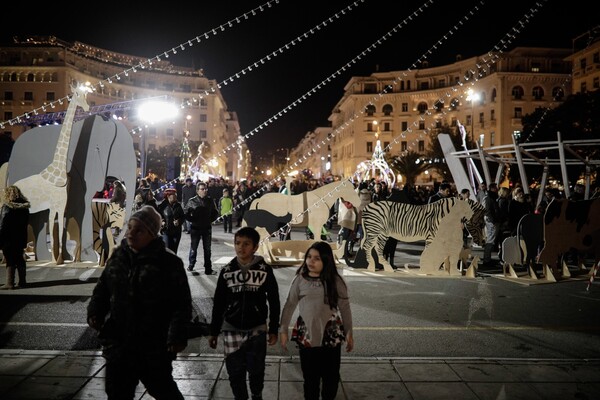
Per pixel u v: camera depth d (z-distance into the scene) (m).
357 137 80.62
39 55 68.69
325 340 3.95
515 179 38.19
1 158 22.22
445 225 11.20
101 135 11.87
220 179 27.48
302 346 3.97
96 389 4.65
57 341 6.17
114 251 3.71
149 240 3.68
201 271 11.21
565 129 37.34
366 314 7.71
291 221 12.53
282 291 9.32
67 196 11.84
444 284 10.21
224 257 13.67
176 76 82.44
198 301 8.34
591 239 11.29
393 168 57.84
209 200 10.97
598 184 22.36
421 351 6.00
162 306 3.60
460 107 72.56
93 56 74.31
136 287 3.56
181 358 5.55
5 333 6.46
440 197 13.09
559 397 4.61
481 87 69.00
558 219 10.88
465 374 5.13
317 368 3.96
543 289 9.88
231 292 4.12
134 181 11.74
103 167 11.83
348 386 4.80
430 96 77.12
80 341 6.17
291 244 12.55
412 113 78.69
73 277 10.13
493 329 6.97
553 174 35.88
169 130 81.94
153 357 3.54
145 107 28.14
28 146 12.09
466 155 18.89
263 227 12.60
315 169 125.25
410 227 11.31
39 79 68.56
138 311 3.55
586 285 10.35
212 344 4.13
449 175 55.97
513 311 8.03
